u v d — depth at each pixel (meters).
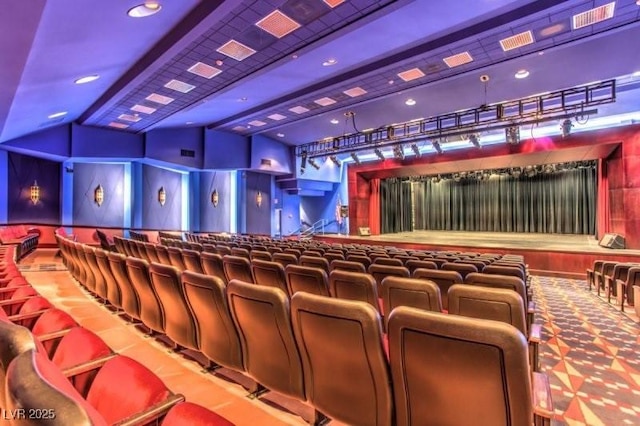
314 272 2.98
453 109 10.07
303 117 10.86
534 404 1.29
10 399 0.60
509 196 18.48
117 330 3.59
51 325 1.73
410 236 16.25
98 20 4.33
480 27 5.57
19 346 0.89
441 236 16.33
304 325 1.75
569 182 16.62
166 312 2.87
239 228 14.92
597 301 6.11
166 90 7.80
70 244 5.52
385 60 6.85
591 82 7.93
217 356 2.41
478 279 3.05
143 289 3.11
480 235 16.91
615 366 3.26
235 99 9.30
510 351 1.19
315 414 2.04
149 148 11.71
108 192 12.74
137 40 5.46
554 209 17.12
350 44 6.18
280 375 2.02
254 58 6.34
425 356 1.38
